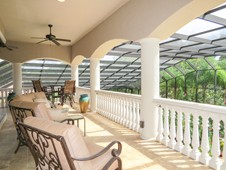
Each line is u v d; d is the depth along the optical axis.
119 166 1.80
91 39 6.26
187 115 2.83
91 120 5.25
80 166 1.46
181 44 6.92
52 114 3.34
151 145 3.29
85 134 3.90
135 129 4.17
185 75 11.65
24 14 4.73
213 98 9.90
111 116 5.31
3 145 3.33
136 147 3.20
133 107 4.27
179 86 12.13
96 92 6.36
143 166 2.54
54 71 10.69
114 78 13.02
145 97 3.60
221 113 2.27
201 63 10.46
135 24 3.79
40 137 1.57
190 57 9.65
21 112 2.63
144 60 3.60
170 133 3.17
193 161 2.67
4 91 7.95
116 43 5.26
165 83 13.18
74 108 7.21
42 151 1.68
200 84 10.70
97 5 4.20
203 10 2.79
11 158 2.80
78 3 4.09
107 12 4.62
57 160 1.54
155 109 3.56
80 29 6.11
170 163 2.61
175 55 9.09
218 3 2.62
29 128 1.61
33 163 2.64
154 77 3.57
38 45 8.31
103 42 5.30
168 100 3.16
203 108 2.50
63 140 1.33
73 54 8.57
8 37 7.18
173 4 2.85
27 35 6.87
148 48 3.55
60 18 5.04
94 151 1.94
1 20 5.16
